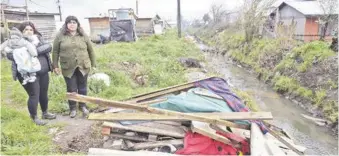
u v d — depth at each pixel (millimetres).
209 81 6148
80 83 5508
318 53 12055
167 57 15531
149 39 24500
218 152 4094
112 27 23500
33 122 4957
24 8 16719
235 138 4195
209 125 4246
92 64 5660
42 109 5273
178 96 5238
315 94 10359
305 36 18516
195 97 5164
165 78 9992
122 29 23500
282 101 11328
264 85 14047
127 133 4367
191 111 4570
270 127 5566
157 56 15227
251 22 22406
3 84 7930
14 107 6082
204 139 4137
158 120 4113
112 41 23344
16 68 4480
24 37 4555
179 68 12797
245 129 4316
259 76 15773
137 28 33406
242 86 13758
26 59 4395
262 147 3775
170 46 19734
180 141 4230
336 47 11859
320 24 17922
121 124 4301
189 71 12891
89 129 4914
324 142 7625
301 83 11609
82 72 5305
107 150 3787
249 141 4188
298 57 13203
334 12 16328
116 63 11094
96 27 26125
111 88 7562
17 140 4309
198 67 14766
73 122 5230
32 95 4762
